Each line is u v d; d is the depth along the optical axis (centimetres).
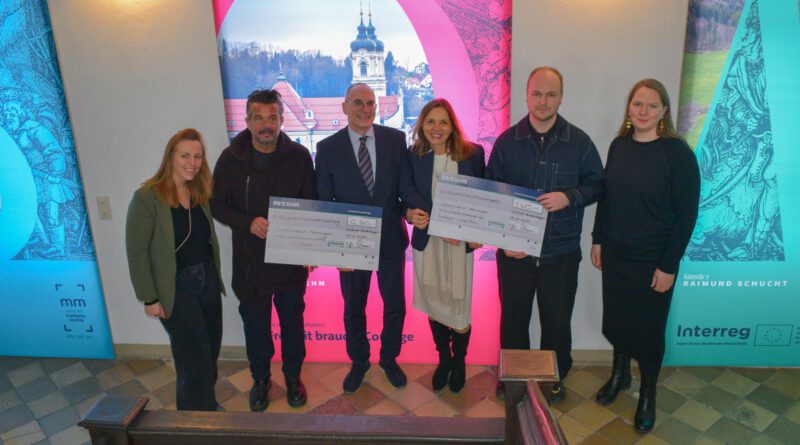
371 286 336
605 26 286
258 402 306
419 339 343
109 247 340
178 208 249
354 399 314
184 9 297
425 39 295
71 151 323
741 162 298
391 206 284
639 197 255
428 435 157
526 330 296
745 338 325
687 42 285
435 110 264
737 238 308
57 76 311
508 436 156
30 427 300
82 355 362
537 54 292
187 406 263
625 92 294
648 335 271
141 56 306
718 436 278
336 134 279
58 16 302
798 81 285
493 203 266
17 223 338
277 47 299
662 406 301
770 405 299
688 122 295
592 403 306
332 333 346
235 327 351
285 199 272
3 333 359
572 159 264
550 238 271
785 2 276
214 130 315
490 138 308
